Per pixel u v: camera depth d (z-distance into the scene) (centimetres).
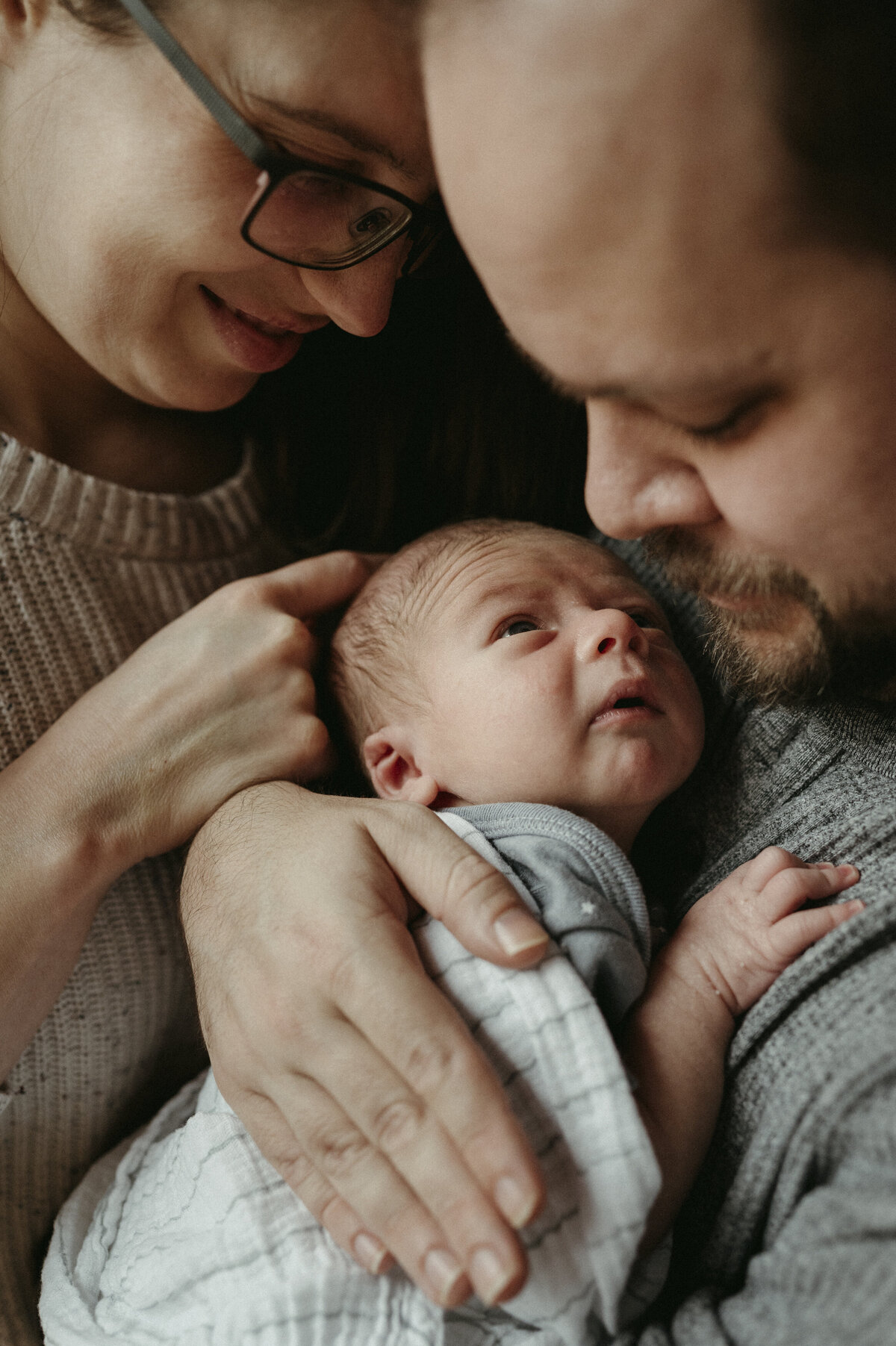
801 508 59
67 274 88
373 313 88
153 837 90
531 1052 69
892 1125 58
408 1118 62
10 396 105
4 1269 98
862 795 80
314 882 74
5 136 86
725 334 52
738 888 79
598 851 82
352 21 66
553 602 98
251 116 73
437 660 98
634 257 51
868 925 70
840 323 51
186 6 69
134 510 107
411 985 67
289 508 131
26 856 86
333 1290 70
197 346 94
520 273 55
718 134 48
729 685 88
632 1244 63
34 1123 100
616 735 89
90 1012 101
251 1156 79
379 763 103
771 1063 70
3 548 100
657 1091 71
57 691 101
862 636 67
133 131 78
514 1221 58
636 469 64
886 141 48
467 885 71
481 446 129
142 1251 83
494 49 51
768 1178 66
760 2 47
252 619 98
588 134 49
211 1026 77
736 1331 59
